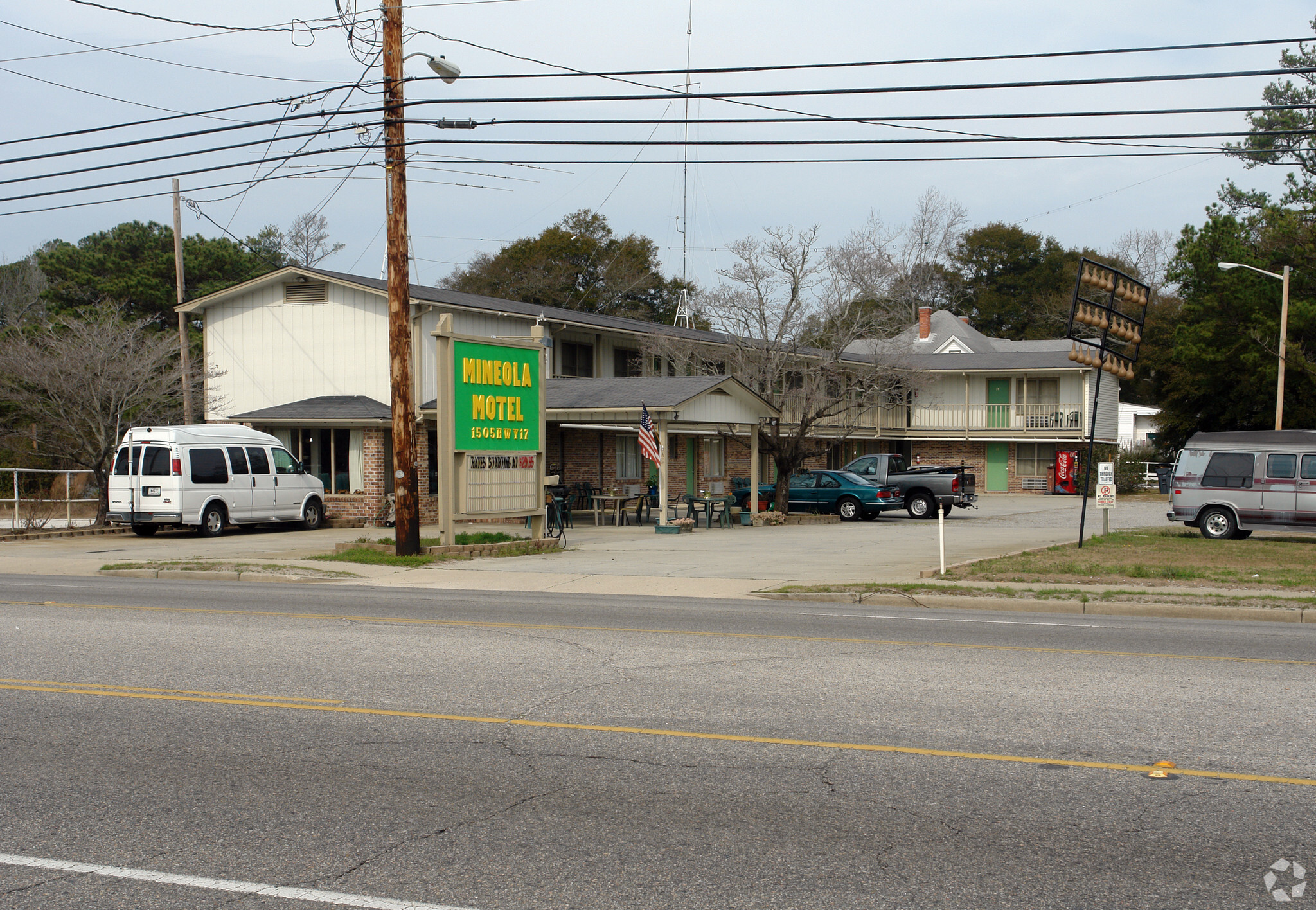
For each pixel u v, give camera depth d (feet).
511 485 70.85
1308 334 139.85
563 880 15.37
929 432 172.35
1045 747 22.02
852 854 16.35
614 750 21.91
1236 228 148.25
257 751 21.98
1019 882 15.33
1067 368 162.61
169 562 62.08
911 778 20.07
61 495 119.65
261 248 208.13
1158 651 33.22
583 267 221.87
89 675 29.17
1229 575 51.70
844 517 109.60
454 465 66.80
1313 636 36.86
